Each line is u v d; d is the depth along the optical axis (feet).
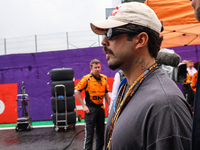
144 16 2.95
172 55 5.79
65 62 24.81
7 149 15.05
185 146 2.32
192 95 18.90
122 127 2.75
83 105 12.14
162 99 2.48
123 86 3.77
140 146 2.56
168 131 2.32
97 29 3.70
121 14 2.98
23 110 21.44
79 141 15.93
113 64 3.15
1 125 24.08
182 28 16.19
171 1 15.62
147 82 2.90
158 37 3.16
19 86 24.84
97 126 12.39
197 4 2.31
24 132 20.08
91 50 24.58
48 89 24.76
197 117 2.17
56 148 14.52
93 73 12.47
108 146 3.31
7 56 24.79
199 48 25.41
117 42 3.05
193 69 22.25
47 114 24.82
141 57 3.07
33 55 24.88
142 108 2.60
